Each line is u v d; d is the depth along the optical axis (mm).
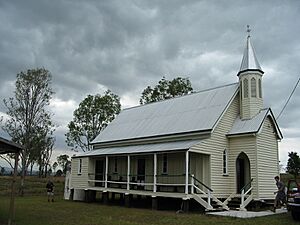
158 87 55000
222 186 25453
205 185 24078
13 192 17500
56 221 18469
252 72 27312
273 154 26531
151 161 29938
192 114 28719
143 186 29859
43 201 32812
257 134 24859
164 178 28141
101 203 31344
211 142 25266
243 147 25703
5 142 17109
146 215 21328
